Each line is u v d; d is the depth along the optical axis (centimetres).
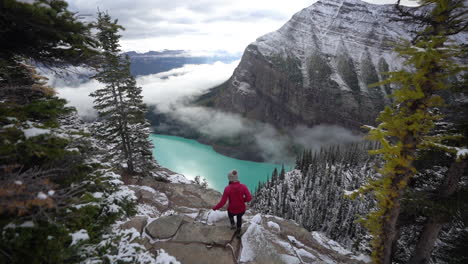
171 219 703
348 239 7356
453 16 557
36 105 360
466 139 731
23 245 256
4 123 325
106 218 406
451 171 779
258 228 704
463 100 753
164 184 1978
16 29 343
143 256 369
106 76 1678
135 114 1933
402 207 781
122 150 2086
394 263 1155
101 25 427
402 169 636
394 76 602
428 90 583
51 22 317
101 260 332
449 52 520
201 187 2042
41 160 341
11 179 256
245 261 584
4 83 381
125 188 468
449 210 705
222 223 765
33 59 411
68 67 448
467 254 902
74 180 376
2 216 271
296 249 729
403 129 609
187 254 585
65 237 292
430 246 877
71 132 367
